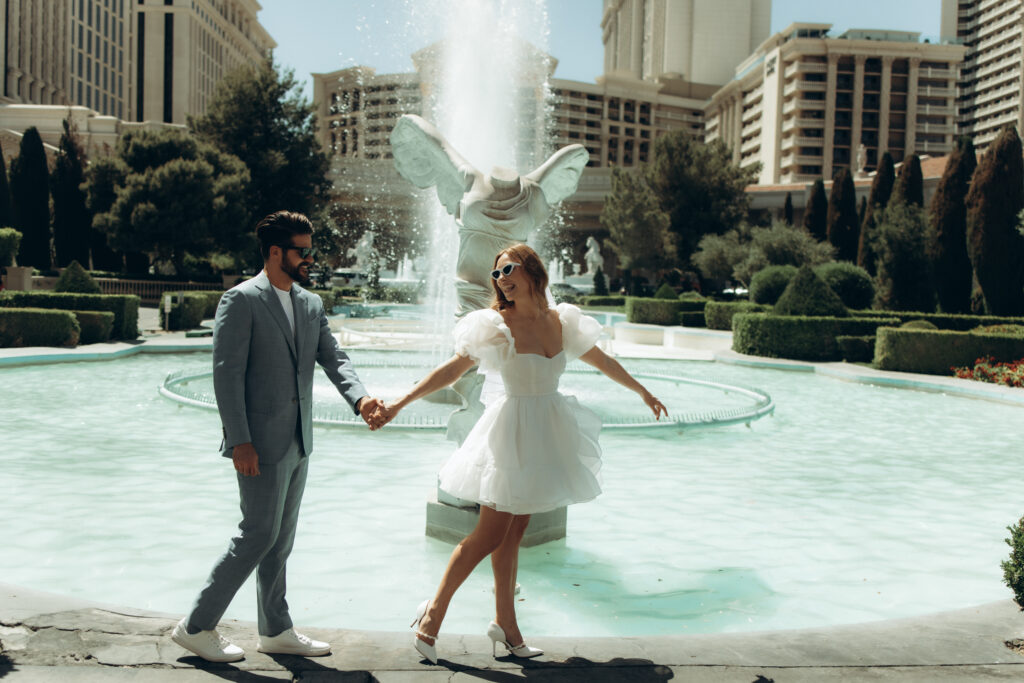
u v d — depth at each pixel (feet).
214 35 367.04
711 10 470.80
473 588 13.23
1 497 18.03
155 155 109.60
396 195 226.79
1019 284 78.07
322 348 9.80
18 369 43.16
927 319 66.69
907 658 9.30
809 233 126.41
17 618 9.62
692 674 8.80
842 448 27.55
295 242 9.22
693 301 92.99
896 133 288.51
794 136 288.92
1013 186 78.02
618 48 591.37
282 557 9.30
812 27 298.97
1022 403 38.86
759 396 37.96
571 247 248.93
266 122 128.36
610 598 12.90
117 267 118.42
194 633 8.81
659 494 20.40
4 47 241.76
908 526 17.78
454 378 9.66
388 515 17.51
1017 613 10.82
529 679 8.63
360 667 8.86
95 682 8.16
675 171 153.69
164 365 47.80
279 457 8.94
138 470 21.16
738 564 14.88
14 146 179.73
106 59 313.73
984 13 401.90
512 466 9.36
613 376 10.35
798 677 8.76
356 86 265.34
